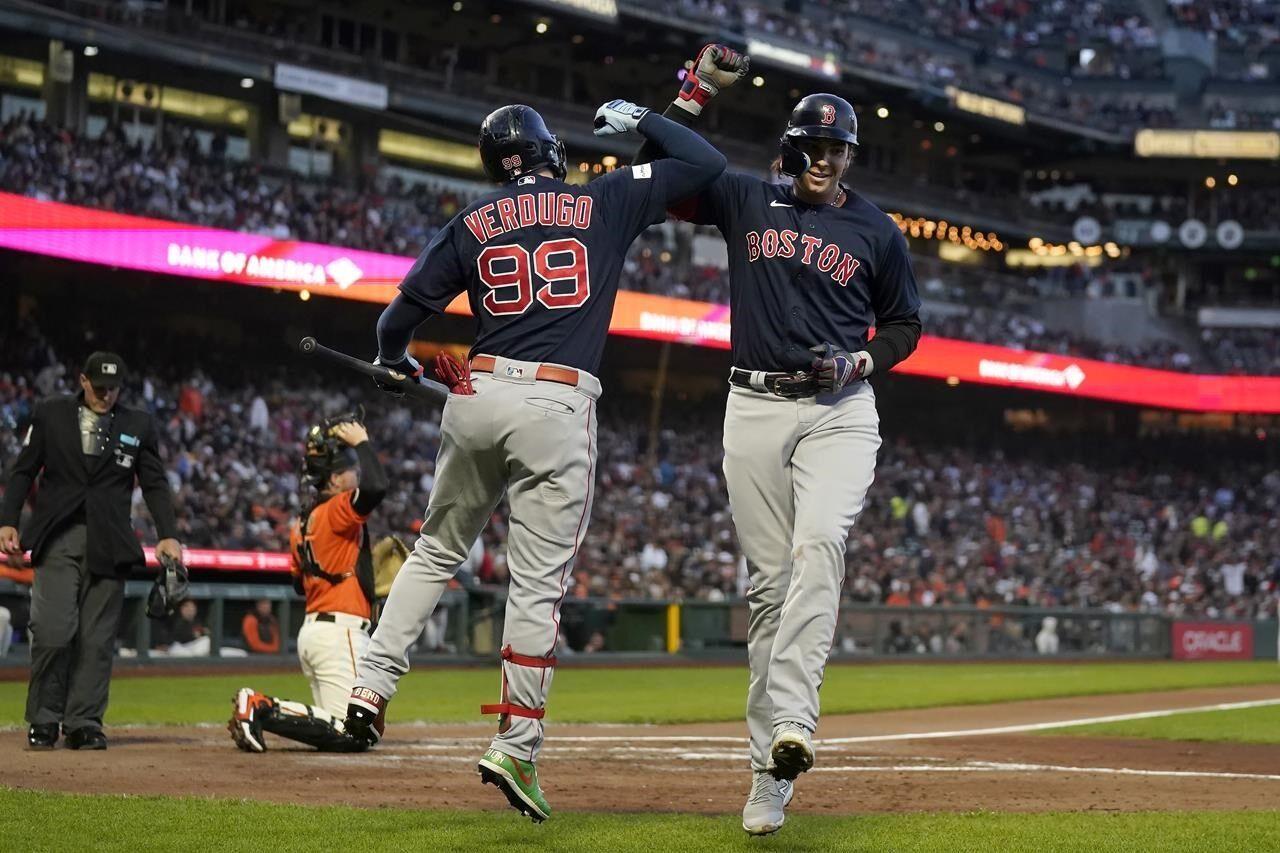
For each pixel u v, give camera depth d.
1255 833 11.78
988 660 70.06
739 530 12.30
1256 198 122.19
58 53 70.44
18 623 42.72
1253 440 108.69
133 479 18.34
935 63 112.50
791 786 11.69
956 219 111.06
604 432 85.75
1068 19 127.19
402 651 11.80
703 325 82.88
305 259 67.38
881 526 87.31
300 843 10.49
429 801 13.09
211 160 73.12
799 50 97.81
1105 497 102.31
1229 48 129.38
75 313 70.19
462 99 83.81
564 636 58.19
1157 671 60.19
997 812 13.12
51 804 12.08
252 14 82.62
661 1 91.69
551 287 11.39
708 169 12.07
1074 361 99.31
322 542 18.56
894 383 102.81
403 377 12.28
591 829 11.30
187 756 17.02
